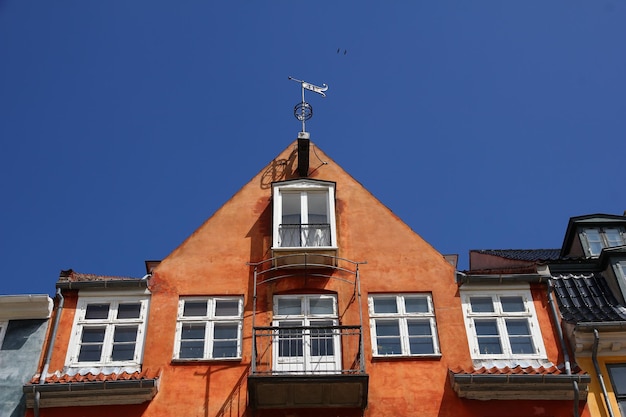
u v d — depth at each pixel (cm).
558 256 2414
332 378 1524
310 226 1864
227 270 1806
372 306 1758
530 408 1587
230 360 1638
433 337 1711
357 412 1577
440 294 1783
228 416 1559
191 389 1594
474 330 1728
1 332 1691
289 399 1569
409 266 1830
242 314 1731
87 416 1556
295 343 1661
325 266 1798
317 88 2252
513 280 1797
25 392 1551
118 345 1678
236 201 1952
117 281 1750
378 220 1920
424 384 1619
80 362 1647
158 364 1633
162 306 1738
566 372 1611
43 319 1717
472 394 1590
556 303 1800
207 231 1881
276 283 1781
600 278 1902
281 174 2031
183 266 1811
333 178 2028
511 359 1680
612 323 1652
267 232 1881
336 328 1608
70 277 1778
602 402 1591
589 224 2191
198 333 1702
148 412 1561
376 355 1664
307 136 1998
